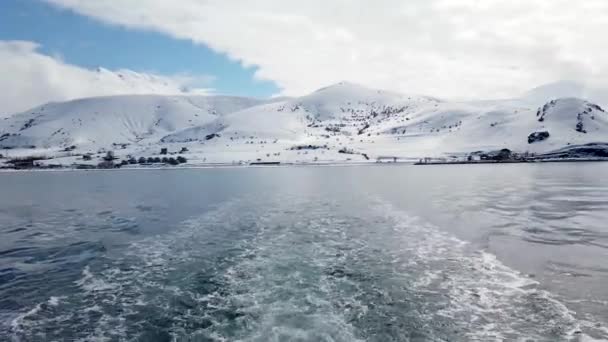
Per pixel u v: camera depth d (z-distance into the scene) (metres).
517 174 93.94
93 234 32.47
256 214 39.38
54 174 156.75
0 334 14.59
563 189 57.50
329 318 14.85
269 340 13.26
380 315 15.06
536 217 34.94
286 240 27.72
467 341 13.08
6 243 29.67
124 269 22.25
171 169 177.38
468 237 27.78
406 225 32.47
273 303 16.44
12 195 68.38
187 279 20.05
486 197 49.94
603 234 27.94
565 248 24.33
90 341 13.96
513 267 20.80
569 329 13.74
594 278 18.83
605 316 14.68
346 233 29.72
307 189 64.81
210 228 33.03
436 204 44.31
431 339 13.21
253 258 23.38
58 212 45.84
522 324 14.19
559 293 17.02
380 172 117.81
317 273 20.23
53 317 15.99
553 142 197.62
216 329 14.32
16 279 20.95
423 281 18.81
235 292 17.89
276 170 142.88
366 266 21.31
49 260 24.75
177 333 14.23
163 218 39.12
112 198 59.28
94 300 17.67
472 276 19.45
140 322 15.26
